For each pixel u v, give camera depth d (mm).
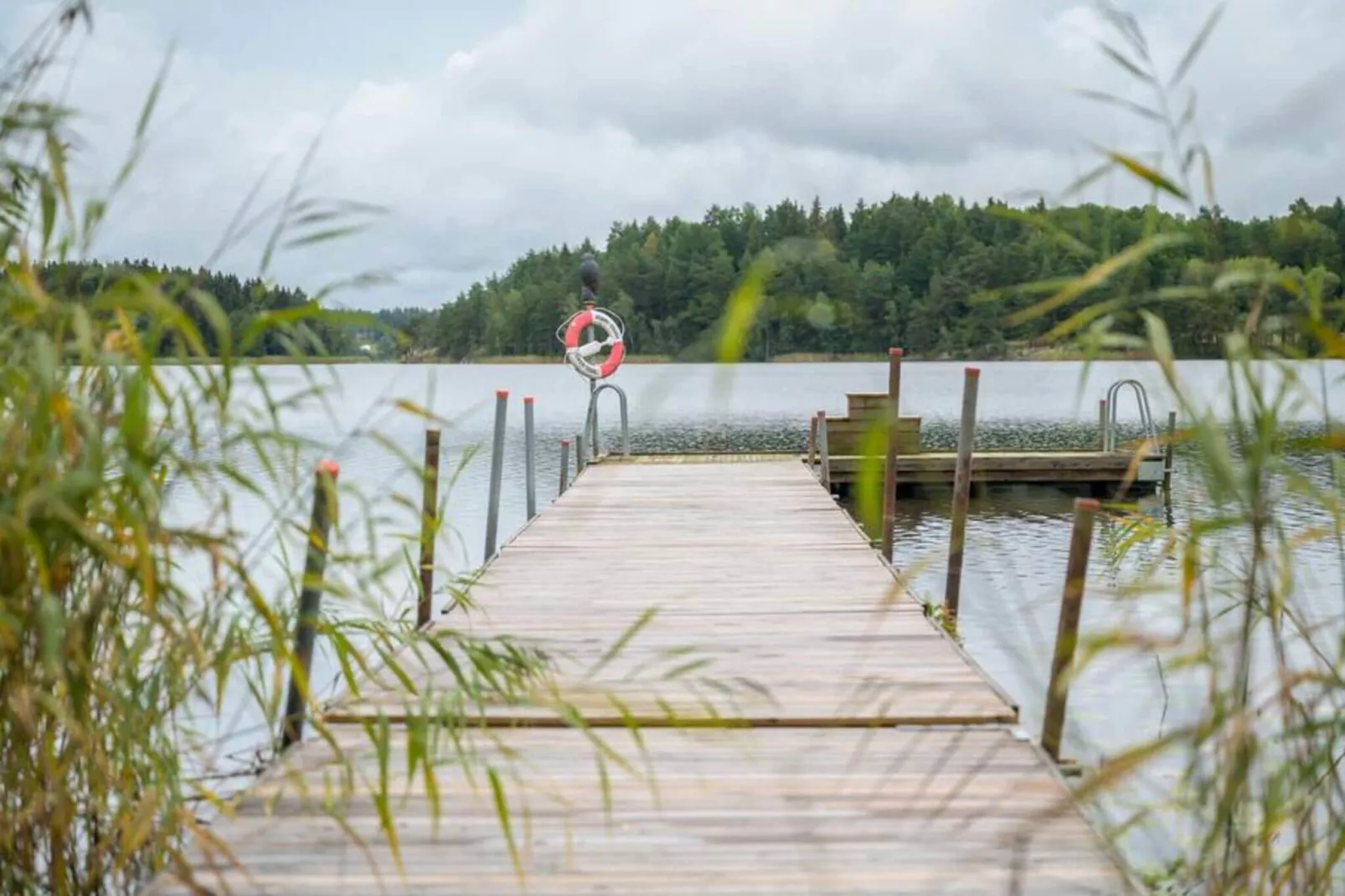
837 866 2371
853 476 11953
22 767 1916
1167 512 10617
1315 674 1603
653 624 4629
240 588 2064
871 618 4715
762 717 3348
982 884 2275
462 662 3920
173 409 1927
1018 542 10094
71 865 2119
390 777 2848
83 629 1888
